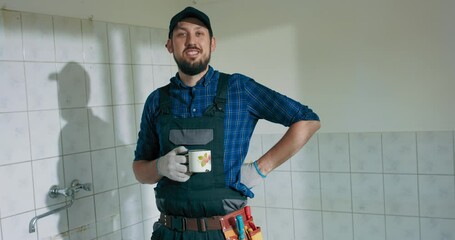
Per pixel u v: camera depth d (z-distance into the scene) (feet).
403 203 7.48
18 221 5.98
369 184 7.74
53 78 6.46
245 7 8.67
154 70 8.34
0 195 5.77
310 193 8.30
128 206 7.76
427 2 7.04
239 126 4.45
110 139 7.41
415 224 7.42
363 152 7.73
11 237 5.90
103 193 7.26
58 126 6.52
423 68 7.15
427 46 7.09
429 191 7.27
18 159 5.98
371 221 7.78
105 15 7.33
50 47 6.41
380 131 7.57
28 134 6.11
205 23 4.51
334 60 7.86
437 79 7.06
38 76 6.24
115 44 7.52
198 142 4.31
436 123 7.13
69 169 6.68
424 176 7.29
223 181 4.28
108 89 7.38
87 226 6.97
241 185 4.39
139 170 4.89
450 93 6.98
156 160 4.59
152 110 4.83
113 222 7.45
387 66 7.42
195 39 4.39
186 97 4.53
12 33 5.91
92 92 7.08
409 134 7.34
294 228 8.54
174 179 4.22
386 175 7.59
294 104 4.53
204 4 9.11
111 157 7.42
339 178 8.00
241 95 4.50
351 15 7.65
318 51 7.99
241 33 8.76
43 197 6.29
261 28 8.54
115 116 7.50
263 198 8.82
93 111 7.09
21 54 6.02
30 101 6.14
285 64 8.34
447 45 6.95
